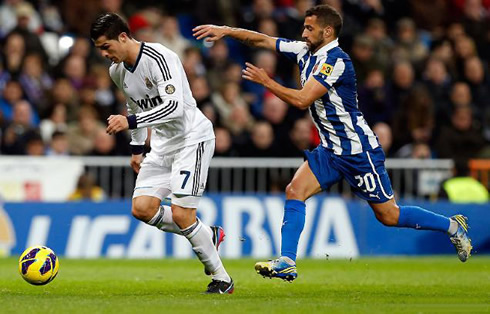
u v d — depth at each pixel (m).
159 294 23.31
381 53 52.72
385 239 43.41
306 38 23.70
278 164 43.03
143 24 52.03
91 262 38.06
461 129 48.06
